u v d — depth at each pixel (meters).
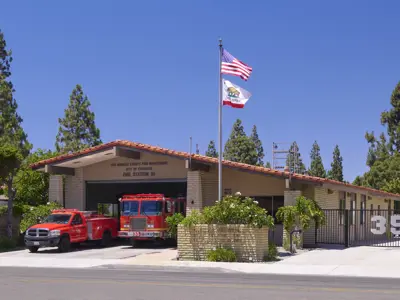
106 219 29.84
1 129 53.75
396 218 28.91
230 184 29.73
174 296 12.91
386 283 15.70
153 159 31.42
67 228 27.06
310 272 18.80
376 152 66.88
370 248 26.52
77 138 58.81
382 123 67.00
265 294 13.20
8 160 29.05
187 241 23.28
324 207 29.03
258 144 81.38
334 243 28.22
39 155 37.41
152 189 33.06
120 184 33.38
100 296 12.93
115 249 28.36
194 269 20.22
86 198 33.06
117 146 30.16
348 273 18.44
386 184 56.47
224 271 19.52
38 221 30.30
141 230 28.22
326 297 12.70
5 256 25.12
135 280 16.25
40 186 34.41
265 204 29.02
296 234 26.06
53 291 13.77
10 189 30.22
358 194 35.16
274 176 27.05
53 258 24.03
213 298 12.58
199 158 28.66
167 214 28.53
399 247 27.05
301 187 27.84
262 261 22.22
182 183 32.06
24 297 12.77
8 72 60.53
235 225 22.55
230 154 72.25
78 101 59.78
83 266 21.45
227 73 25.22
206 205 29.88
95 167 32.78
